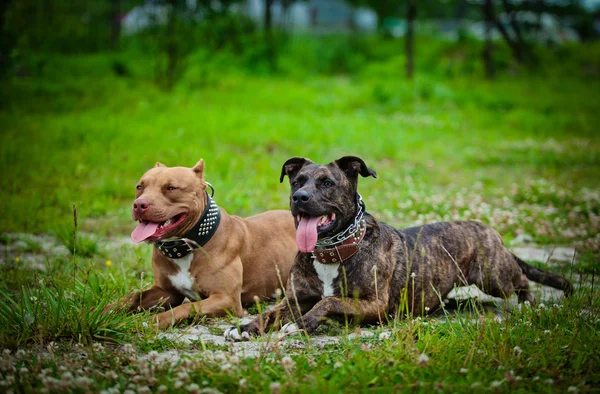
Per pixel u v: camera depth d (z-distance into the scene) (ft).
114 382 11.76
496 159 46.03
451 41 126.21
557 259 23.34
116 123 48.42
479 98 79.61
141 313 15.71
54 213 27.63
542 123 65.26
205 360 12.51
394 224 27.61
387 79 95.96
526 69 113.70
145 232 15.49
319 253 15.60
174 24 75.36
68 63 91.20
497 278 17.79
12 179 31.96
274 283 18.79
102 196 30.55
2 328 13.93
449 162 44.96
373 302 15.44
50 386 11.10
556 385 11.84
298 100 72.02
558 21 153.69
